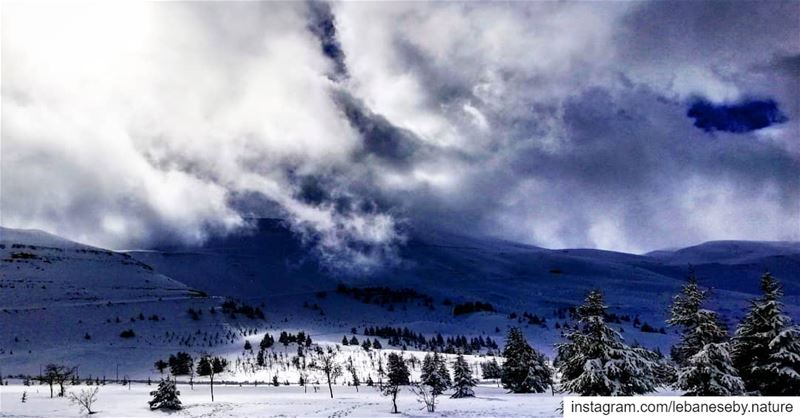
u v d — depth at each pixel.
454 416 62.53
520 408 67.94
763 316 34.47
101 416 77.44
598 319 37.19
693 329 34.41
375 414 72.31
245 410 83.25
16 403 92.06
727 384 32.03
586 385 36.97
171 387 86.19
